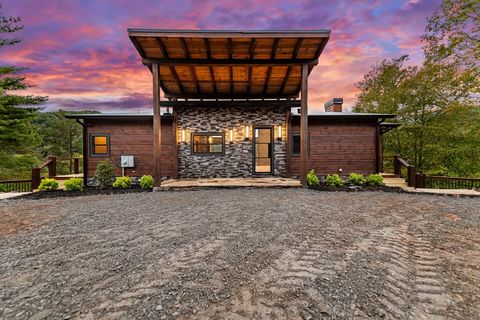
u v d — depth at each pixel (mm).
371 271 2590
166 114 10250
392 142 16312
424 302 2082
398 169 10102
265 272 2547
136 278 2445
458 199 6652
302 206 5512
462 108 13164
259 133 13234
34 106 14867
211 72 8789
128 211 5168
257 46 7156
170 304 2020
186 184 8242
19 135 13523
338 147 10383
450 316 1907
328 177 8750
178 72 8789
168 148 10273
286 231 3832
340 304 2025
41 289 2277
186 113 10336
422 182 8695
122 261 2830
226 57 7754
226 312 1914
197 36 6602
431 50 12656
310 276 2469
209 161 10383
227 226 4082
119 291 2223
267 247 3205
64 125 22531
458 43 11664
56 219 4605
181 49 7293
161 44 7004
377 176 8852
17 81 14383
